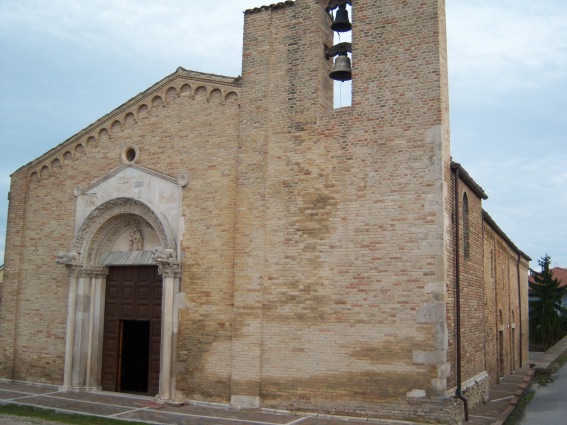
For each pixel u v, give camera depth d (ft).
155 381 69.10
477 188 70.64
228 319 63.10
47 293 77.41
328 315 57.72
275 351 59.47
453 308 57.77
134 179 72.02
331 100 65.62
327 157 60.29
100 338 73.82
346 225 58.34
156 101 72.49
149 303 71.67
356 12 61.52
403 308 54.80
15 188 82.38
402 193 56.49
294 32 64.28
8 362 78.23
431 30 57.72
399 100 58.03
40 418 56.44
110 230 74.79
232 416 57.06
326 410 56.39
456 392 56.49
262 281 61.05
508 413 63.31
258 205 62.59
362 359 55.67
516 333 121.19
